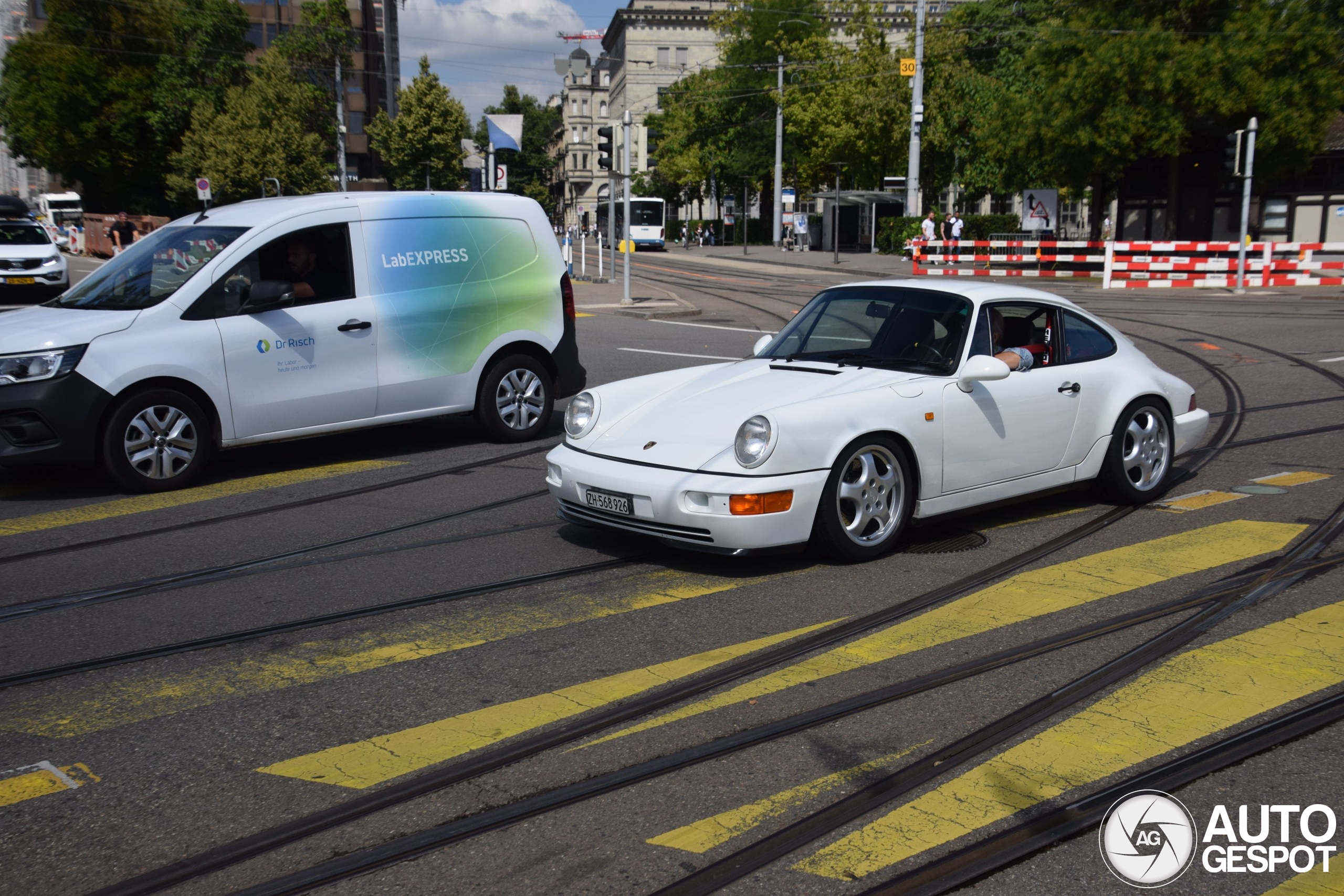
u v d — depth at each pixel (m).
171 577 5.83
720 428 5.74
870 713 4.01
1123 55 30.48
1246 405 10.80
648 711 4.05
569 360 9.82
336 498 7.58
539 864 3.04
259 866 3.06
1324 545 6.03
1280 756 3.64
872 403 5.77
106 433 7.54
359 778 3.56
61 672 4.54
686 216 88.69
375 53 83.88
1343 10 29.64
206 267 7.98
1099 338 6.97
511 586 5.61
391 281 8.75
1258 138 30.20
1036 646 4.63
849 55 53.38
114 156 63.97
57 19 62.16
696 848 3.11
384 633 4.93
